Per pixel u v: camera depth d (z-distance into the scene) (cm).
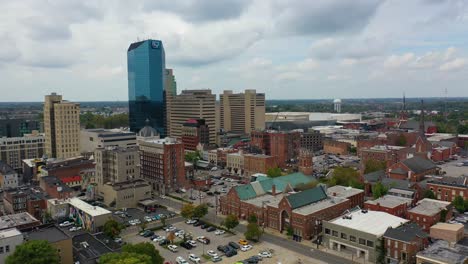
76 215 17425
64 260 11888
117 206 19988
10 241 11569
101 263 10569
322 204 16738
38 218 18350
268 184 19975
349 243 13950
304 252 14088
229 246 14538
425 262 11731
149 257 10625
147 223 17512
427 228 15775
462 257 11619
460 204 17912
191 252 14125
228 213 18662
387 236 13100
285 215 16175
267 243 14975
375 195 19450
